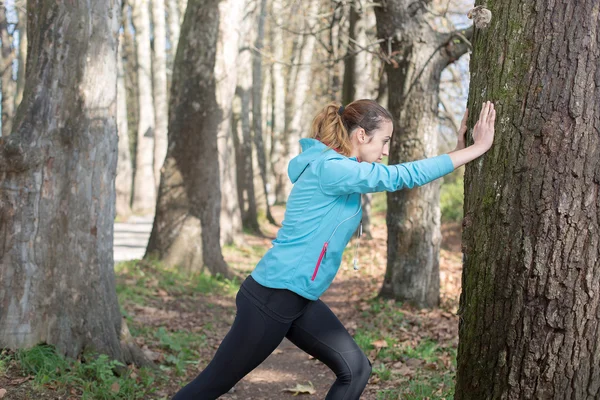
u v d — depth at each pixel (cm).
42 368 404
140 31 2209
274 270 276
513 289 260
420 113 809
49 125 434
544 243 253
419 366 525
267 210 2109
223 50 1067
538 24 254
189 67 1013
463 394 284
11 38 1597
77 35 446
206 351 605
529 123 256
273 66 2681
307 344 287
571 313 252
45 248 430
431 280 838
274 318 275
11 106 1623
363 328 705
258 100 2083
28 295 422
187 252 1009
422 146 812
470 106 286
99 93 461
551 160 251
